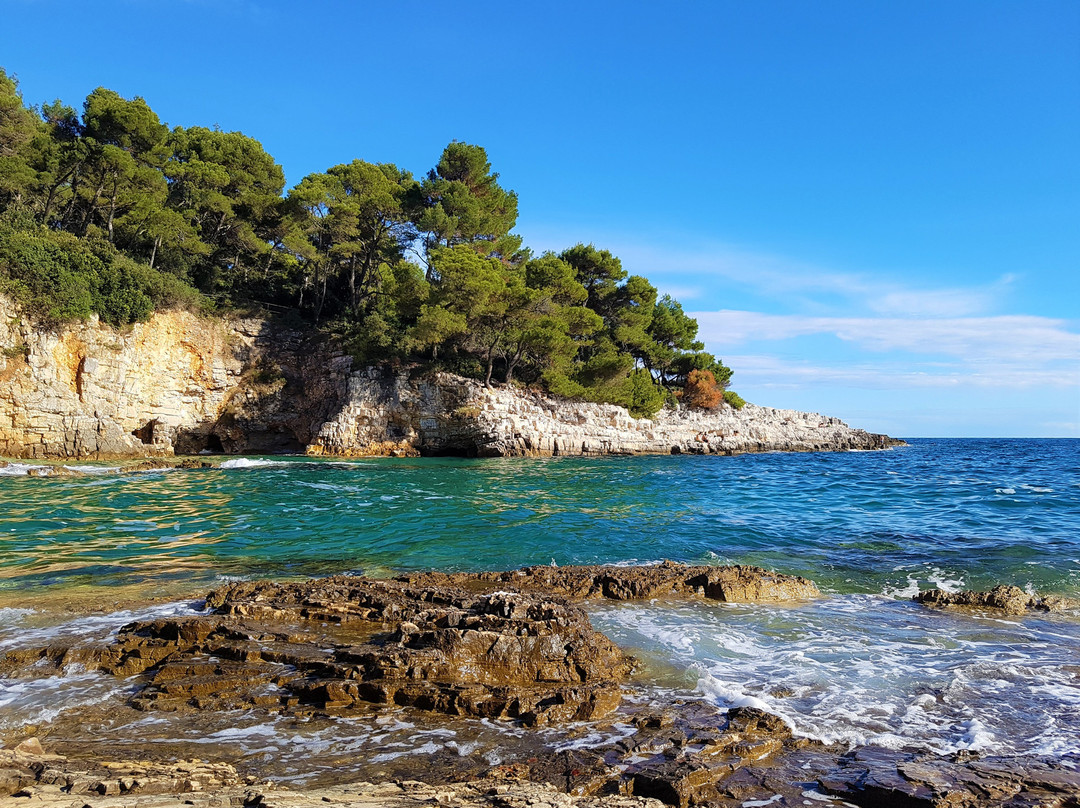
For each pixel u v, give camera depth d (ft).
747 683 24.95
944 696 23.73
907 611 35.68
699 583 38.99
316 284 188.03
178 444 157.89
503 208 206.18
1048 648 29.48
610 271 212.43
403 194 187.11
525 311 163.12
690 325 245.04
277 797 15.07
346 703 22.93
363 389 160.86
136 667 25.72
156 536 53.47
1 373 117.39
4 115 136.98
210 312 163.22
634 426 187.21
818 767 18.47
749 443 212.23
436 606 31.89
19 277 120.57
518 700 22.16
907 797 16.38
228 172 176.86
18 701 22.84
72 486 85.05
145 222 151.12
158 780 16.21
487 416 156.35
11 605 34.14
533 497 78.43
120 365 134.51
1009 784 17.13
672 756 18.78
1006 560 46.55
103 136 154.30
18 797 14.89
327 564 44.93
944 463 159.84
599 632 28.84
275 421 168.25
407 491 83.41
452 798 15.79
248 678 24.26
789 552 49.73
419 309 159.02
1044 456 208.23
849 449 237.86
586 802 15.87
